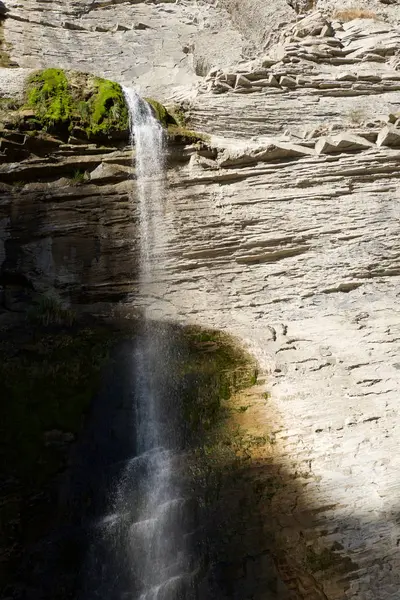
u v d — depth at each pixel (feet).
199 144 36.88
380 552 21.01
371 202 34.94
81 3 62.49
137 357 29.89
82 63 57.93
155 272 34.86
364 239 34.06
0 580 20.13
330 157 35.76
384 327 30.86
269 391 27.89
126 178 36.19
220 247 34.94
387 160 35.65
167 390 28.07
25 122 35.32
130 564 21.70
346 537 21.47
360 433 25.14
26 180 35.47
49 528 21.84
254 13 56.24
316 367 28.73
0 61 55.21
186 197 36.01
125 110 37.17
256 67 43.27
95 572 21.16
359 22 50.11
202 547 21.50
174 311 33.50
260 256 34.68
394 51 46.42
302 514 22.20
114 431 25.73
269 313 33.17
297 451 24.64
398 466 23.68
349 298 32.94
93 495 23.15
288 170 35.78
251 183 35.81
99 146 36.60
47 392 26.86
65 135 36.27
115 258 34.96
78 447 24.67
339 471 23.66
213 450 25.02
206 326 32.63
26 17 60.44
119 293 34.35
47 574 20.65
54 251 34.53
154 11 62.18
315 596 20.01
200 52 56.08
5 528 21.29
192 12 61.46
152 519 22.68
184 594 20.61
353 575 20.48
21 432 24.66
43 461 23.75
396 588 20.17
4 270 33.83
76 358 29.22
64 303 33.45
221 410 27.04
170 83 53.57
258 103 41.78
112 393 27.50
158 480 23.99
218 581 20.48
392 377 27.73
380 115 41.24
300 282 33.71
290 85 42.68
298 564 20.75
